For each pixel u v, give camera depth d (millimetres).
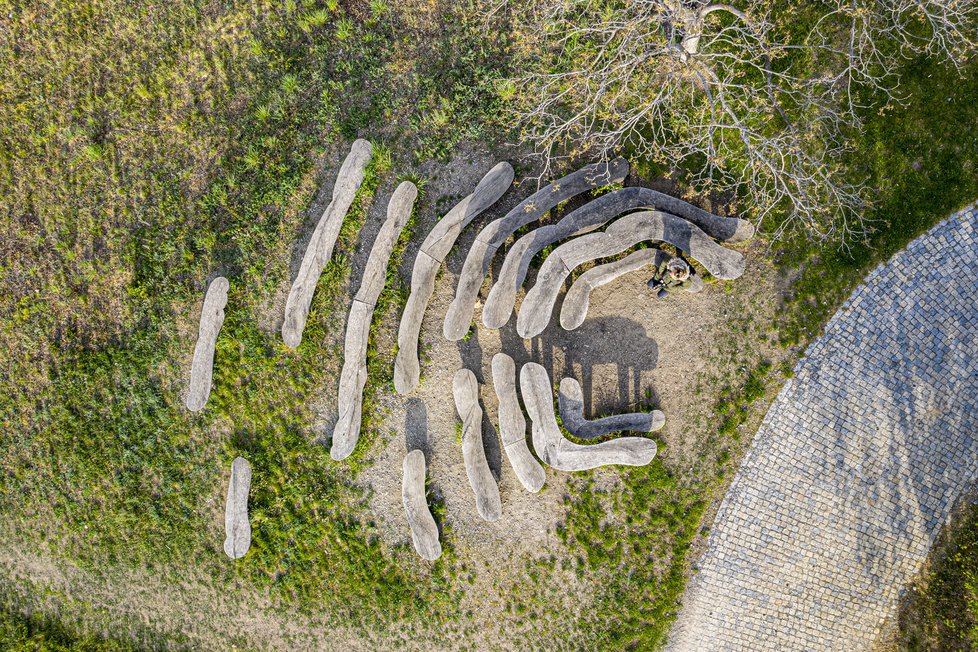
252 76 11773
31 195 12141
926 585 10852
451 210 11195
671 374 11336
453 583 11664
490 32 11445
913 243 10945
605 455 10984
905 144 10945
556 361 11461
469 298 11117
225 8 11805
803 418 11086
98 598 12219
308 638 11852
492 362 11188
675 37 10336
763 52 9797
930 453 10891
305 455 11734
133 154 12000
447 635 11703
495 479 11445
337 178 11508
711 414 11281
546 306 11016
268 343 11797
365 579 11695
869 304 11008
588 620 11469
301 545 11750
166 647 12094
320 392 11750
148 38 11930
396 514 11680
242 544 11680
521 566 11578
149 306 11961
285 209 11781
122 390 12008
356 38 11641
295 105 11742
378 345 11570
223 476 11883
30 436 12133
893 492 10938
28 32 12062
